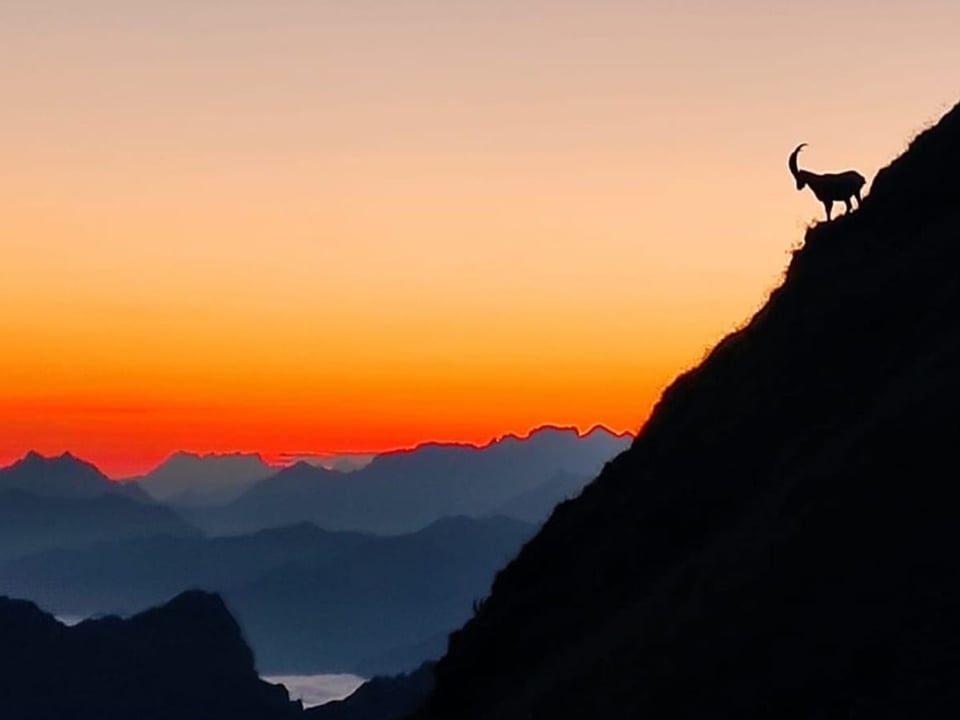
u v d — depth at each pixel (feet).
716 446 155.43
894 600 94.68
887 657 90.48
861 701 89.10
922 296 143.64
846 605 97.60
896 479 106.11
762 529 116.78
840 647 94.38
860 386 138.41
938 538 97.25
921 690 86.43
